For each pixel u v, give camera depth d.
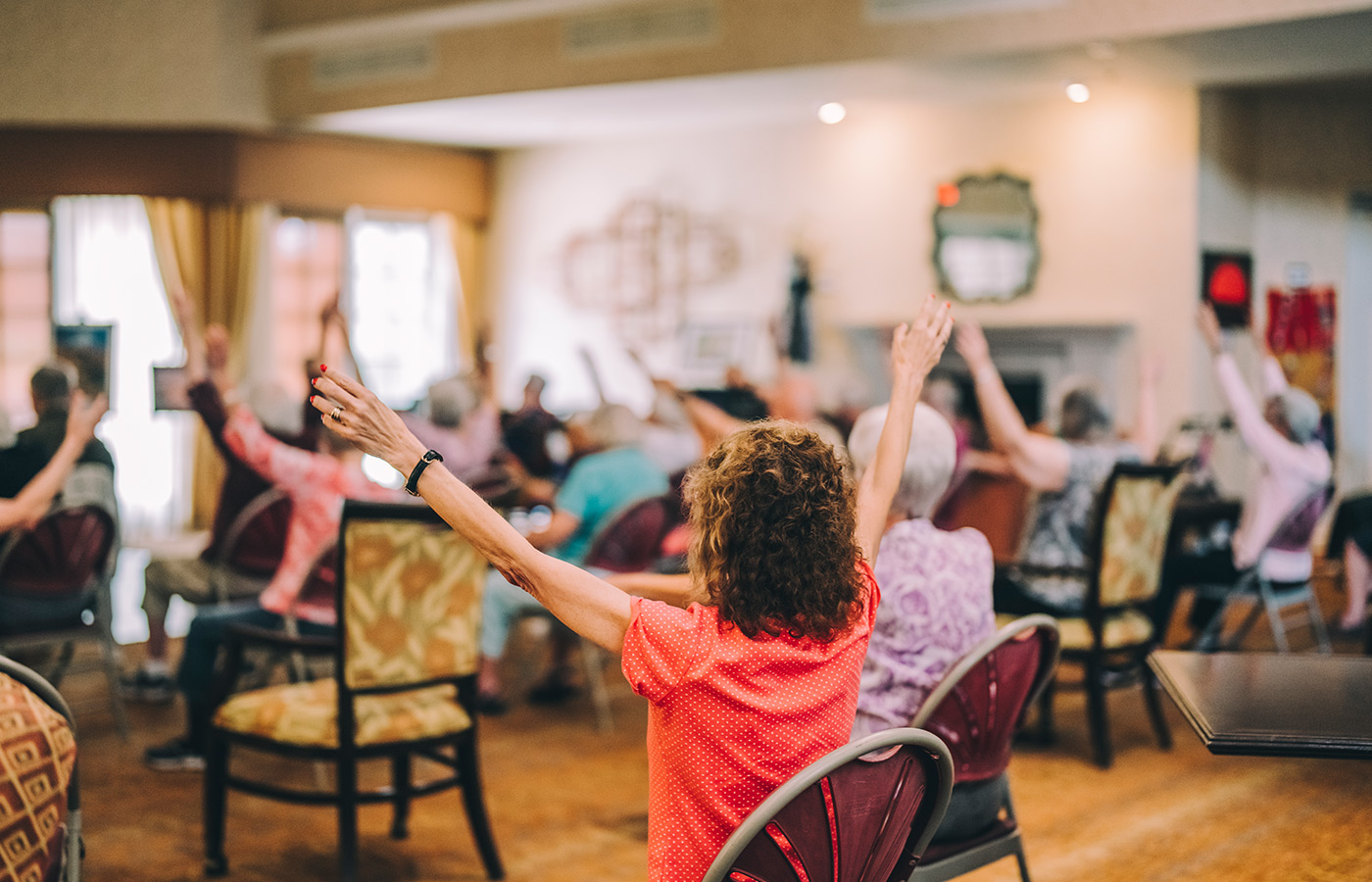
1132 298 7.19
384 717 2.79
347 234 9.34
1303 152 7.51
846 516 1.53
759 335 8.55
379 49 7.90
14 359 8.62
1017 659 2.17
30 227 8.56
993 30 5.93
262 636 2.85
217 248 8.53
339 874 2.96
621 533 4.18
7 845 1.47
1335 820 3.35
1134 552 3.79
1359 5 5.02
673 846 1.52
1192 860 3.04
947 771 1.65
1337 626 5.82
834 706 1.53
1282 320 7.58
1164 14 5.50
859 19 6.27
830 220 8.23
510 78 7.39
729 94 7.30
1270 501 4.67
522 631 5.93
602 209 9.31
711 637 1.49
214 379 3.76
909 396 1.93
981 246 7.66
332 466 3.65
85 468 4.05
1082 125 7.30
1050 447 3.83
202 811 3.39
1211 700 1.93
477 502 1.53
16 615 3.72
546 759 3.94
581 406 9.52
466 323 9.95
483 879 2.96
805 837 1.52
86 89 8.17
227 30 8.23
